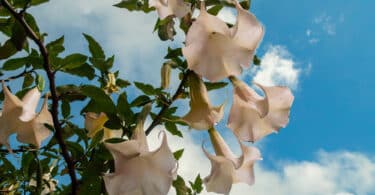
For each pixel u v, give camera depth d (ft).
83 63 5.59
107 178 3.95
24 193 6.39
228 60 4.15
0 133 4.70
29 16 5.53
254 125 4.64
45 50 4.96
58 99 5.20
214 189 4.61
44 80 5.24
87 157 5.65
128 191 3.94
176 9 4.38
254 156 4.75
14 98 4.74
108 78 5.88
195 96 4.66
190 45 4.08
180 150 5.76
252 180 4.73
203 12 4.03
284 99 4.66
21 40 4.94
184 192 5.38
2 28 5.66
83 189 5.04
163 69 5.12
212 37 4.14
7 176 6.51
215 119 4.62
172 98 5.21
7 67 5.62
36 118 4.79
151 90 5.60
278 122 4.64
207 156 4.60
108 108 5.32
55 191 6.57
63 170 5.72
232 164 4.69
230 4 4.94
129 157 3.95
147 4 5.29
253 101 4.62
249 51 4.16
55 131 5.07
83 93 5.32
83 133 5.54
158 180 4.00
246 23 4.13
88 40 5.94
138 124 4.44
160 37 5.05
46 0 5.46
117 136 5.43
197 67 4.10
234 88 4.67
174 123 5.73
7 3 4.85
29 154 6.38
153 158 4.01
